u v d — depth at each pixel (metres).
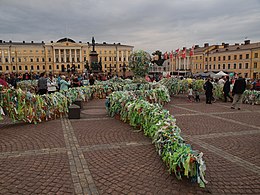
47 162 4.94
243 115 10.32
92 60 33.16
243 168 4.74
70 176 4.32
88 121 8.90
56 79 20.91
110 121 8.90
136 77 17.56
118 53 111.69
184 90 17.53
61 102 9.92
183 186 3.99
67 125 8.21
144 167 4.71
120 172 4.50
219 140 6.56
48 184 4.03
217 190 3.88
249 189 3.93
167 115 6.30
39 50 101.56
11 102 8.02
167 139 4.84
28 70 100.75
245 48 59.84
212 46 72.75
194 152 4.12
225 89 15.19
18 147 5.84
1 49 96.31
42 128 7.75
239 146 6.07
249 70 59.16
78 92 14.58
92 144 6.11
